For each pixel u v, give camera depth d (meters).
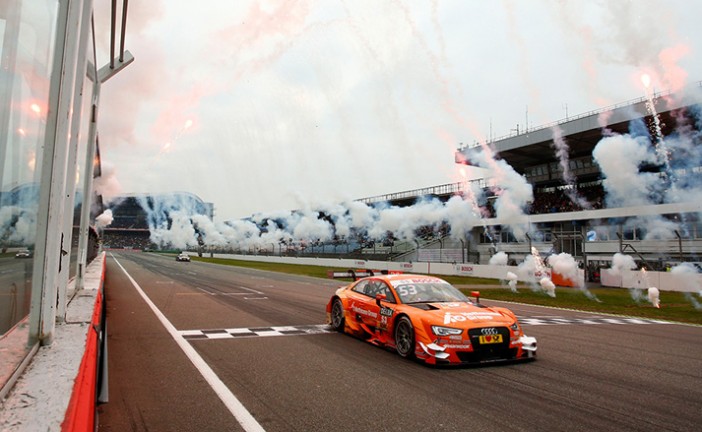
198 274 29.97
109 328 9.03
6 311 3.06
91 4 5.09
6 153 2.62
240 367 6.02
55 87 3.23
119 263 44.91
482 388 5.20
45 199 3.23
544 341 8.52
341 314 8.79
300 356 6.72
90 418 2.66
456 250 45.53
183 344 7.48
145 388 5.05
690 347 8.27
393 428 3.96
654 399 4.88
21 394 2.34
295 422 4.07
